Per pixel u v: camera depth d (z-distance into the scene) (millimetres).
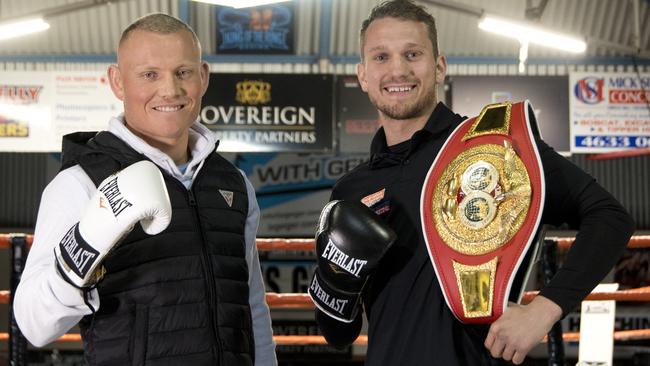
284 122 8797
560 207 1785
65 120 8883
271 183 10648
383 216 1919
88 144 1887
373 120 8828
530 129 1764
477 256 1723
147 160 1831
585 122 8914
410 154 1938
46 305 1672
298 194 10625
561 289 1666
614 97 8930
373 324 1875
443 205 1792
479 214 1737
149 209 1593
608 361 3334
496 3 9688
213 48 9969
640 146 8922
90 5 8242
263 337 2098
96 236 1606
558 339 2797
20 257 2918
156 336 1785
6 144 8859
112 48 10078
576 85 8914
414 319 1804
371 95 1990
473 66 10070
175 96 1865
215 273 1880
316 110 8805
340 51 9961
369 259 1785
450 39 9992
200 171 1960
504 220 1713
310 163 10664
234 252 1943
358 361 9789
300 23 9867
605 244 1674
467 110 8867
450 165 1820
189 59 1894
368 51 1978
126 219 1592
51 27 9945
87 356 1817
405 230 1877
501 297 1680
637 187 10492
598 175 10555
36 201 10617
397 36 1938
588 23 9906
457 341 1766
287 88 8820
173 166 1905
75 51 10094
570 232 10008
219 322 1854
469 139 1823
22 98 8875
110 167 1844
